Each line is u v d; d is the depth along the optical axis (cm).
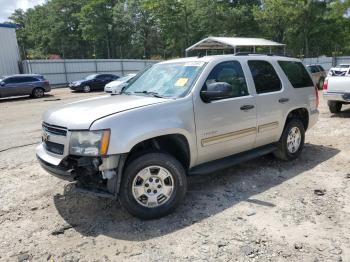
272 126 553
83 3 7162
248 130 513
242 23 5503
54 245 369
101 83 2816
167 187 418
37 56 7469
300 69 640
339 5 4091
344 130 855
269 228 386
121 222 411
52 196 495
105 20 6650
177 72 491
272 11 4869
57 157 407
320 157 639
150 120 404
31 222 420
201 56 517
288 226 389
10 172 610
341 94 1016
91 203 466
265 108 535
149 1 5609
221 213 425
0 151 770
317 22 5119
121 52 7006
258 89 534
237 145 505
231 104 483
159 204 415
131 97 469
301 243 355
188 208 441
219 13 5462
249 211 427
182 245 359
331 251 340
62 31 7275
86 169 398
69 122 394
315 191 479
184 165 458
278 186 504
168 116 418
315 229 381
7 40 3183
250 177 543
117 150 379
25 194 505
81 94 2544
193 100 443
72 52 7525
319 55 5897
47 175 586
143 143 428
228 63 503
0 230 403
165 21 5709
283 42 5431
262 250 345
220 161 492
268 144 575
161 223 405
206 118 454
